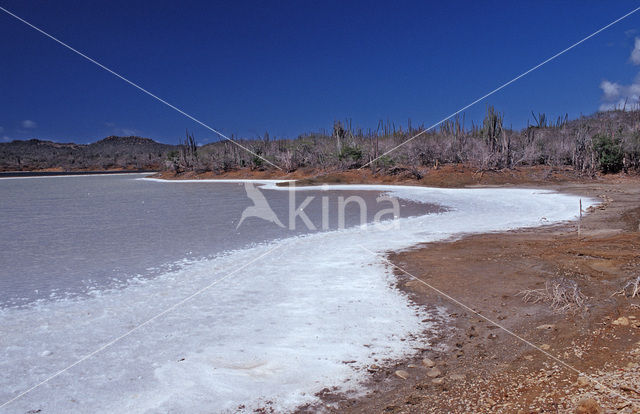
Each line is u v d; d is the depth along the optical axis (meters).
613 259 6.01
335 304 4.94
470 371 3.26
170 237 9.63
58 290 5.80
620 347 3.36
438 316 4.46
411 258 6.96
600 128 28.72
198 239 9.35
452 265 6.39
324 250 7.94
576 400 2.56
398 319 4.43
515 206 13.70
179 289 5.73
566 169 24.97
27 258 7.74
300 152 36.38
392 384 3.14
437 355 3.59
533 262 6.27
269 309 4.85
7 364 3.66
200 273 6.54
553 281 5.29
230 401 2.99
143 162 80.12
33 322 4.65
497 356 3.48
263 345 3.89
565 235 8.28
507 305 4.65
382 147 31.72
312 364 3.50
